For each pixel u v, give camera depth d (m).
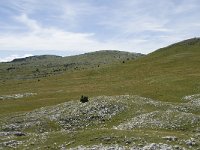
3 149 38.50
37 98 97.19
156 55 168.88
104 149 33.28
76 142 37.34
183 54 154.12
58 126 54.88
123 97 67.44
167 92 84.44
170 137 36.62
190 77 99.00
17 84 171.12
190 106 61.22
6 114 67.94
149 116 50.94
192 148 33.94
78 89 113.81
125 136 37.16
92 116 57.09
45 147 37.09
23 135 48.38
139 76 128.25
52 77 176.75
